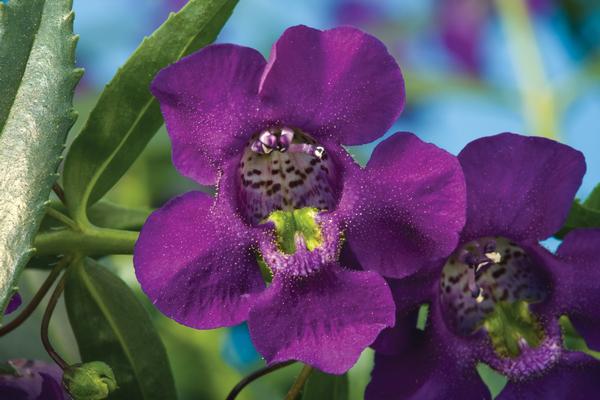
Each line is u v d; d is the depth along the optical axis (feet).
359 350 0.63
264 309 0.64
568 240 0.66
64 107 0.64
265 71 0.63
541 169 0.65
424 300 0.66
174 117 0.64
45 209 0.64
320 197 0.66
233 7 0.66
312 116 0.65
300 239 0.65
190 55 0.63
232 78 0.64
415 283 0.66
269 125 0.65
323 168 0.66
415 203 0.64
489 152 0.65
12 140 0.64
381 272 0.65
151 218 0.64
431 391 0.66
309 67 0.64
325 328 0.64
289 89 0.64
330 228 0.65
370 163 0.65
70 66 0.65
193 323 0.64
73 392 0.65
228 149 0.65
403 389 0.65
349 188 0.65
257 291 0.64
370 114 0.65
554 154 0.65
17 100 0.64
